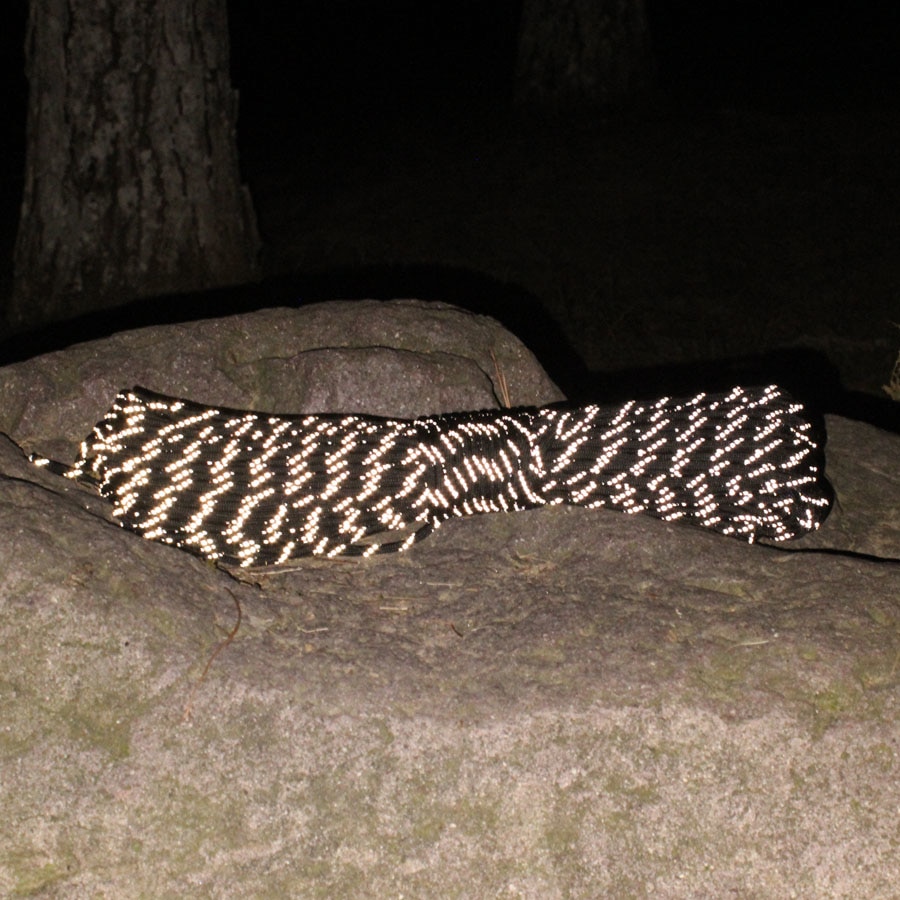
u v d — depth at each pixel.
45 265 1.54
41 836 0.69
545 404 0.90
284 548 0.79
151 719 0.70
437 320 0.90
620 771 0.69
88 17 1.48
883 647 0.72
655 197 2.09
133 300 1.54
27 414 0.84
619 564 0.78
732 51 3.51
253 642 0.73
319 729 0.70
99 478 0.81
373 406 0.86
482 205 2.08
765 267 1.75
